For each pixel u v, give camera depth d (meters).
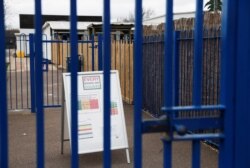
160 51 8.98
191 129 2.33
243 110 2.36
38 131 2.26
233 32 2.34
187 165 5.89
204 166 5.85
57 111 10.80
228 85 2.36
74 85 2.28
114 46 13.24
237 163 2.37
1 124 2.23
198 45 2.35
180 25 8.56
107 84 2.28
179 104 7.88
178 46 7.78
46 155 6.50
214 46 6.59
